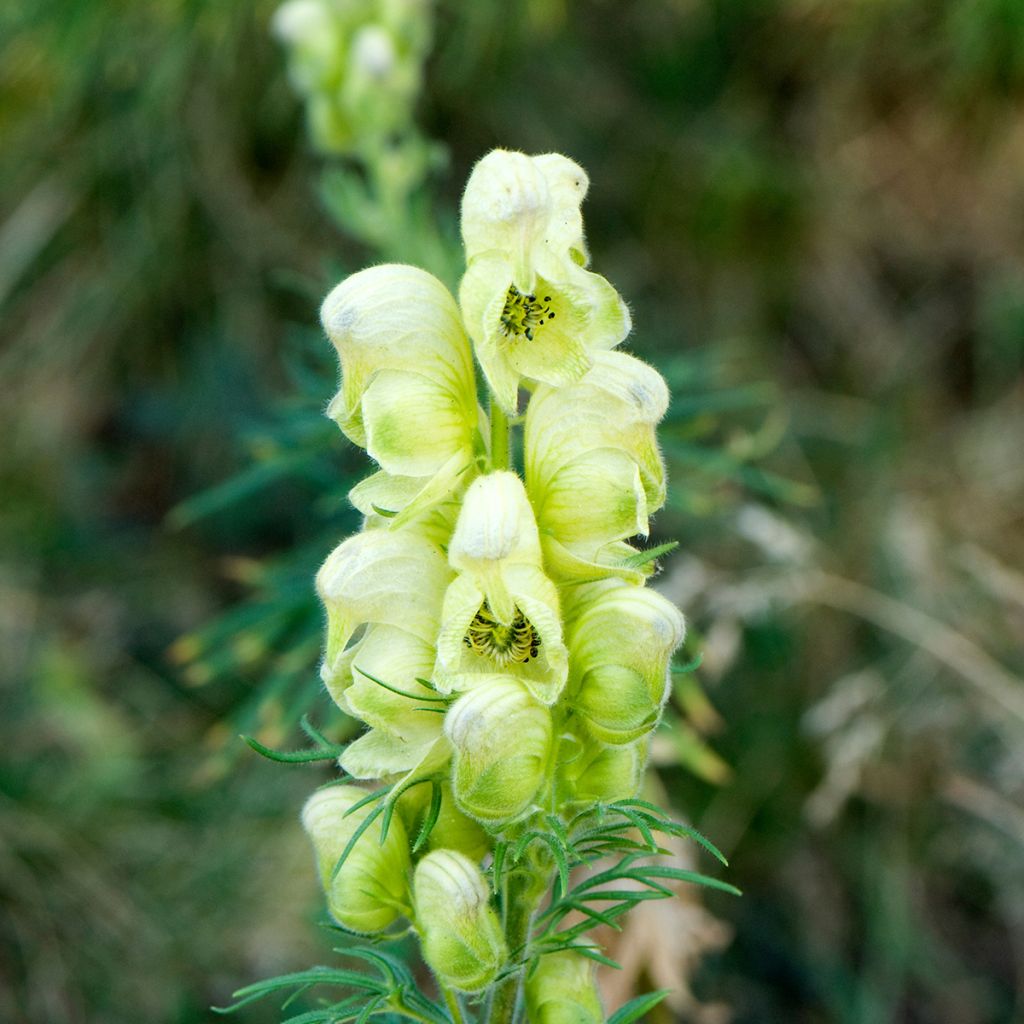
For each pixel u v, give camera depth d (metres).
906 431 0.80
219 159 0.74
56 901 0.63
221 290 0.76
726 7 0.80
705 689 0.69
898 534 0.69
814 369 0.83
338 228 0.77
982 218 0.84
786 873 0.67
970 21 0.75
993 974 0.67
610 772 0.35
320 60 0.55
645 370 0.34
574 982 0.35
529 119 0.78
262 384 0.77
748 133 0.82
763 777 0.68
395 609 0.34
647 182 0.81
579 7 0.81
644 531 0.34
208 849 0.65
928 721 0.64
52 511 0.79
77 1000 0.62
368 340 0.34
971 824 0.66
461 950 0.34
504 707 0.33
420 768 0.34
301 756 0.34
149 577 0.78
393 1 0.56
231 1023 0.61
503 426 0.35
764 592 0.59
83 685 0.73
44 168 0.74
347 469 0.56
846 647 0.70
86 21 0.69
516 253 0.34
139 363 0.78
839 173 0.82
